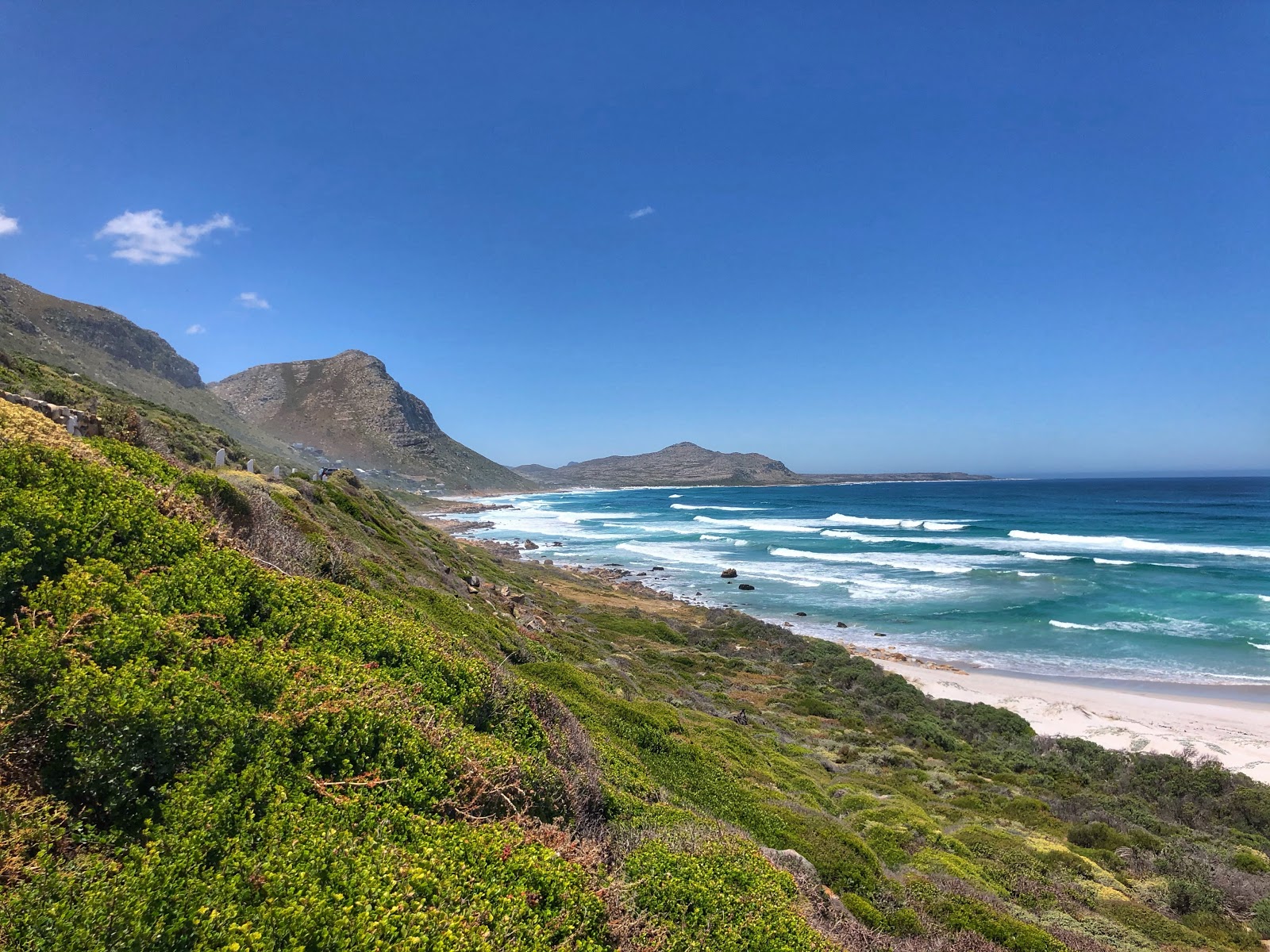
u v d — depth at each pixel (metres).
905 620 53.12
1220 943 13.73
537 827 7.46
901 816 18.38
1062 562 71.38
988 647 45.50
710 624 51.56
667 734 17.67
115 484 9.48
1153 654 42.00
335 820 5.62
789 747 26.17
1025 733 30.84
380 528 32.59
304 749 6.29
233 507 14.12
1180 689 36.00
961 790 23.67
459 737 8.12
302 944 4.18
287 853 4.89
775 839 13.73
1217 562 69.44
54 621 6.17
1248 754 27.50
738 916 7.83
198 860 4.62
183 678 6.10
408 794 6.56
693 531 119.25
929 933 11.68
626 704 18.03
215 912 4.14
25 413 11.15
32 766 4.99
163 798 5.19
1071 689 36.66
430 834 6.01
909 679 38.91
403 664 9.80
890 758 26.59
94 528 8.02
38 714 5.11
